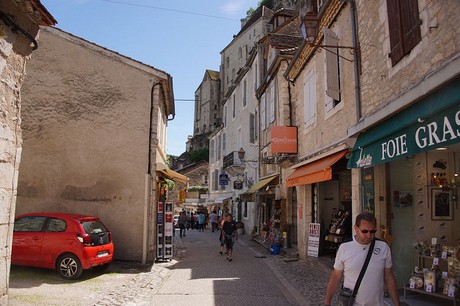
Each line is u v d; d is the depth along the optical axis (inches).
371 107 270.4
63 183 445.4
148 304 267.1
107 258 360.8
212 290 313.7
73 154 450.3
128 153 454.6
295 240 568.4
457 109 157.8
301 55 458.3
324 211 462.3
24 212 438.0
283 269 417.4
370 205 284.7
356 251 131.0
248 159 887.7
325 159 366.6
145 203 446.6
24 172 443.2
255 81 843.4
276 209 618.2
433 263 238.4
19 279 318.0
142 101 463.5
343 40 333.1
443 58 180.1
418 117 186.1
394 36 233.3
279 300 279.3
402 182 276.2
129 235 442.0
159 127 536.1
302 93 492.4
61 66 459.5
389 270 131.9
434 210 263.6
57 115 453.4
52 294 275.0
